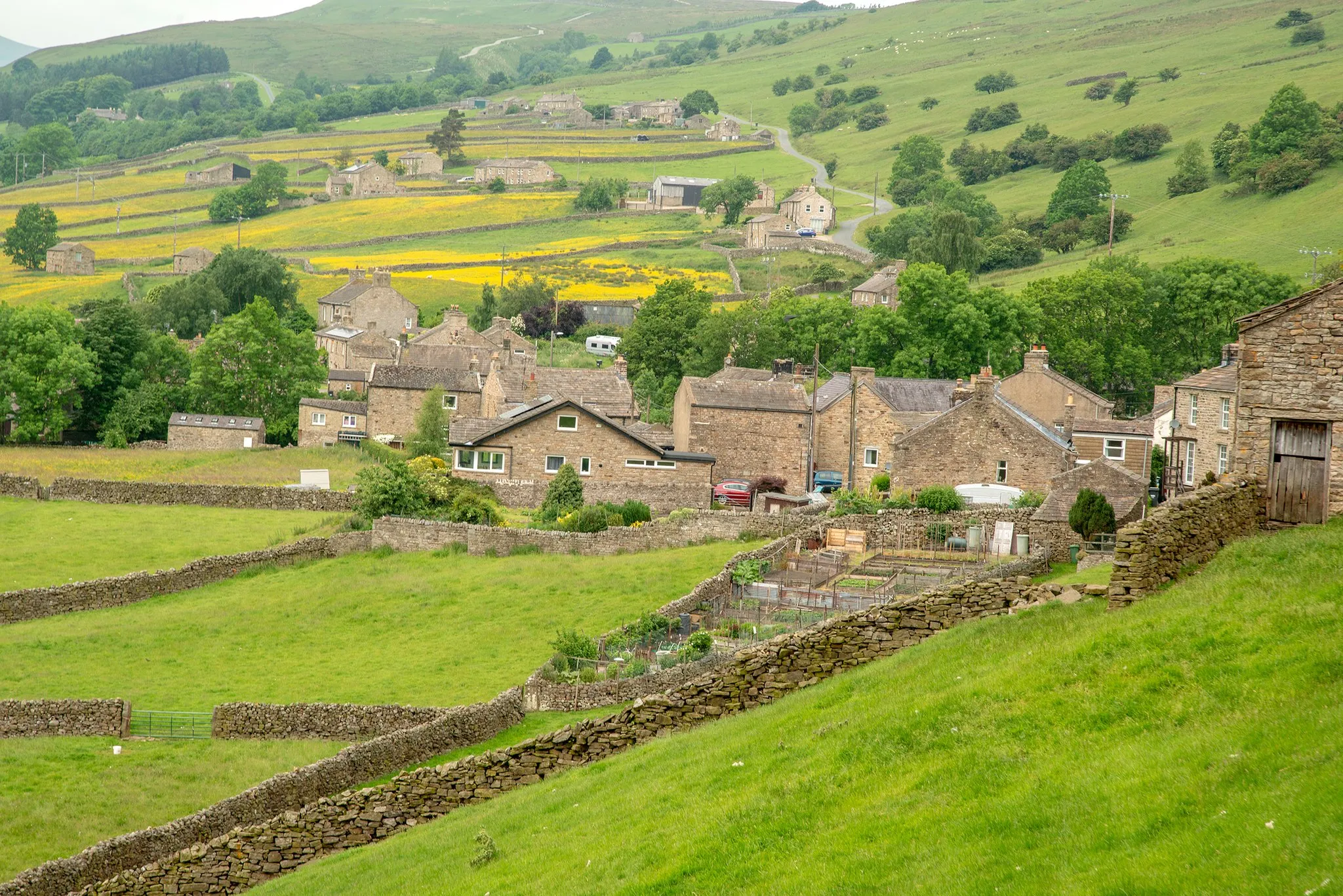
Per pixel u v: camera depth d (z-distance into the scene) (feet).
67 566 233.14
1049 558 197.88
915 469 245.45
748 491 293.23
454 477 277.44
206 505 279.69
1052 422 305.73
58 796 129.08
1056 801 69.82
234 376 431.43
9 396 412.36
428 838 101.30
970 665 92.89
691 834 81.56
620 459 291.17
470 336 497.87
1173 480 231.50
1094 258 623.36
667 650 159.33
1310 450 111.24
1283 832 59.31
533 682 149.18
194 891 107.24
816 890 69.26
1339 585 84.48
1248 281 427.33
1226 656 79.05
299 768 124.98
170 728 150.20
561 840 89.97
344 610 203.72
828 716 93.66
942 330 412.57
